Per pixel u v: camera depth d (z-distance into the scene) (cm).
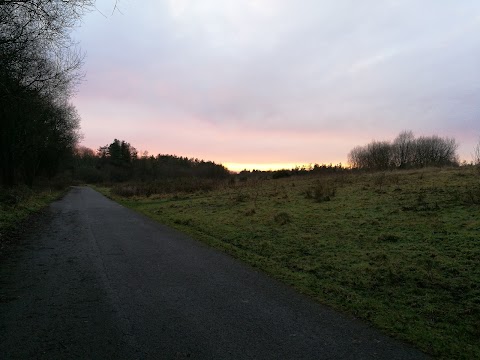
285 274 674
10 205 1577
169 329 430
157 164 10081
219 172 7225
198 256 826
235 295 558
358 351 385
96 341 396
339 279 646
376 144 5900
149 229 1243
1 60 1122
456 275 623
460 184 1498
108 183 7738
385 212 1177
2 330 420
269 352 378
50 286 590
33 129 2730
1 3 951
